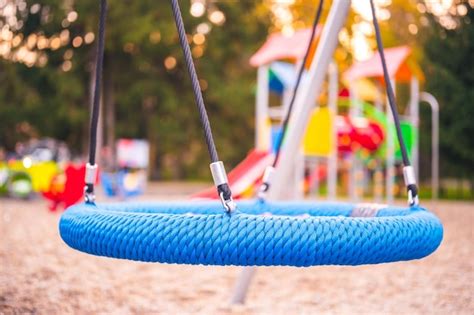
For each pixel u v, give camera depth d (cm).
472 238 757
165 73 2603
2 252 575
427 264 570
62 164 1324
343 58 2256
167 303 404
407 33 1967
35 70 2120
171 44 2433
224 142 2770
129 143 1593
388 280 493
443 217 1041
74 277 475
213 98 2547
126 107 2547
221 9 2478
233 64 2719
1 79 2192
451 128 1625
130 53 2400
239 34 2523
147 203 340
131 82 2511
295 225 203
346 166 1566
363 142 1141
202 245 199
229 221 203
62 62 2158
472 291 445
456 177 2067
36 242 654
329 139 1000
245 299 409
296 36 1073
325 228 204
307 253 199
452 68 1580
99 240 216
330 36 385
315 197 1338
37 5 1823
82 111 2264
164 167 3469
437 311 387
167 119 2644
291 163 405
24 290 419
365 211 337
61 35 2053
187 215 212
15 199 1308
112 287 447
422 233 227
